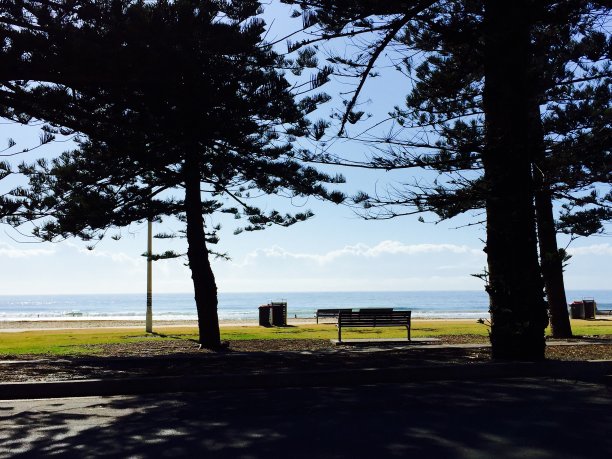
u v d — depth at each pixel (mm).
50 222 15875
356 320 14992
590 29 10516
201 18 10758
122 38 10383
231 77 11695
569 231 14992
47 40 10188
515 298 9852
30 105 11719
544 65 10742
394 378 8719
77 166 15945
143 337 18844
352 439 5289
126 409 6930
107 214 15680
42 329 26484
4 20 10516
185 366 10484
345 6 10109
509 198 9945
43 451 5121
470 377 8938
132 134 11695
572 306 30188
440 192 10828
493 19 9914
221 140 13070
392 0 9898
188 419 6273
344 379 8602
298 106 14836
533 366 9133
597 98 11320
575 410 6402
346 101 11141
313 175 15422
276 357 11742
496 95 10078
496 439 5227
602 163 11023
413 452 4848
